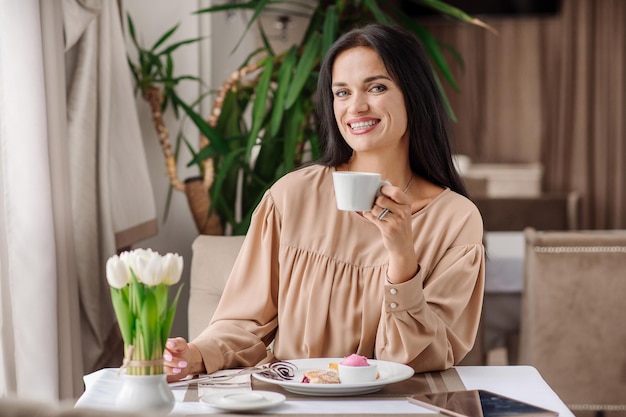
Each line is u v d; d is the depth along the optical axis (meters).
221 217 3.71
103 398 1.62
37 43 2.90
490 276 3.99
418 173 2.14
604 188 8.71
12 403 0.88
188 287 3.81
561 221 5.93
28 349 2.89
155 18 3.73
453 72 8.72
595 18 8.62
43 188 2.91
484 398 1.61
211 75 3.93
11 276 2.88
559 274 3.51
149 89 3.52
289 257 2.06
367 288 1.99
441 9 3.70
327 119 2.14
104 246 3.22
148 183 3.38
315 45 3.48
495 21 8.69
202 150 3.46
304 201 2.11
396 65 2.01
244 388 1.74
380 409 1.56
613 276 3.49
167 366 1.81
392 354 1.87
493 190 8.42
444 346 1.88
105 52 3.22
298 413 1.53
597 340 3.52
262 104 3.43
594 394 3.54
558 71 8.69
